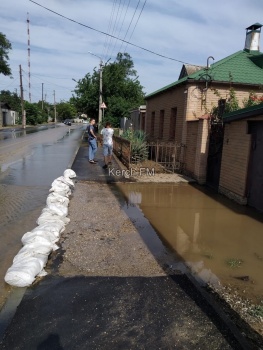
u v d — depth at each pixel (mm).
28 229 5113
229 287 3664
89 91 31344
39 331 2744
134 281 3617
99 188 8445
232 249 4773
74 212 6172
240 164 7402
